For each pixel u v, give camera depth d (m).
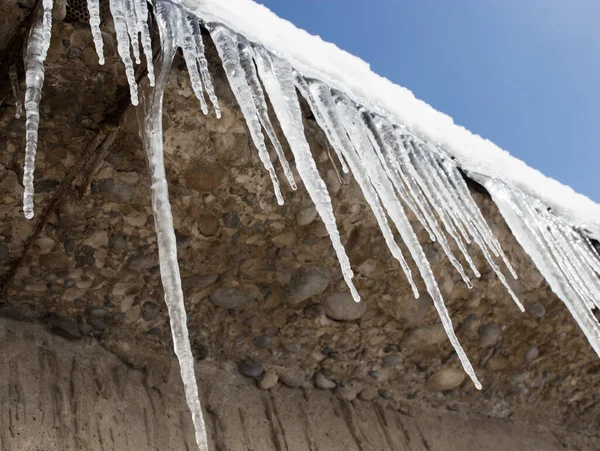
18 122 2.52
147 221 2.94
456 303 3.59
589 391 4.31
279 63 2.57
